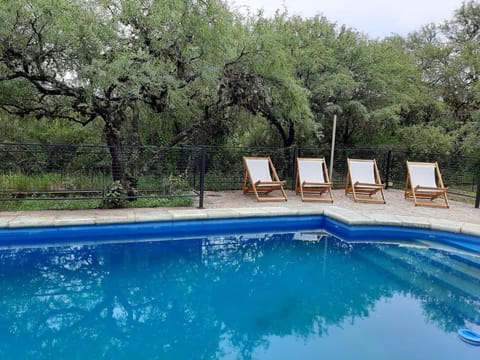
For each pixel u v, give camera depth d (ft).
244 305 12.84
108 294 13.30
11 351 9.53
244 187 27.58
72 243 18.02
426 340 10.69
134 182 23.30
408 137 37.58
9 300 12.46
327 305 12.98
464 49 44.32
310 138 36.50
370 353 9.94
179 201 23.36
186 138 31.07
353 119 36.55
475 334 11.10
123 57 18.47
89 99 20.72
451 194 31.04
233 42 22.89
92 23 18.89
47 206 20.35
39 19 17.67
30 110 24.27
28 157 23.59
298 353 9.86
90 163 24.16
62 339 10.23
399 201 27.66
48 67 20.68
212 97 27.22
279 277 15.52
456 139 37.40
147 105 27.27
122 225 18.94
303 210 22.86
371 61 34.68
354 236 20.89
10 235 16.97
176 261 16.90
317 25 34.01
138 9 19.80
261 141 38.24
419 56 47.06
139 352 9.72
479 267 17.22
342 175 33.65
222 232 21.15
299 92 26.14
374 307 12.92
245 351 9.92
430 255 18.72
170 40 21.02
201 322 11.52
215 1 21.61
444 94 45.80
